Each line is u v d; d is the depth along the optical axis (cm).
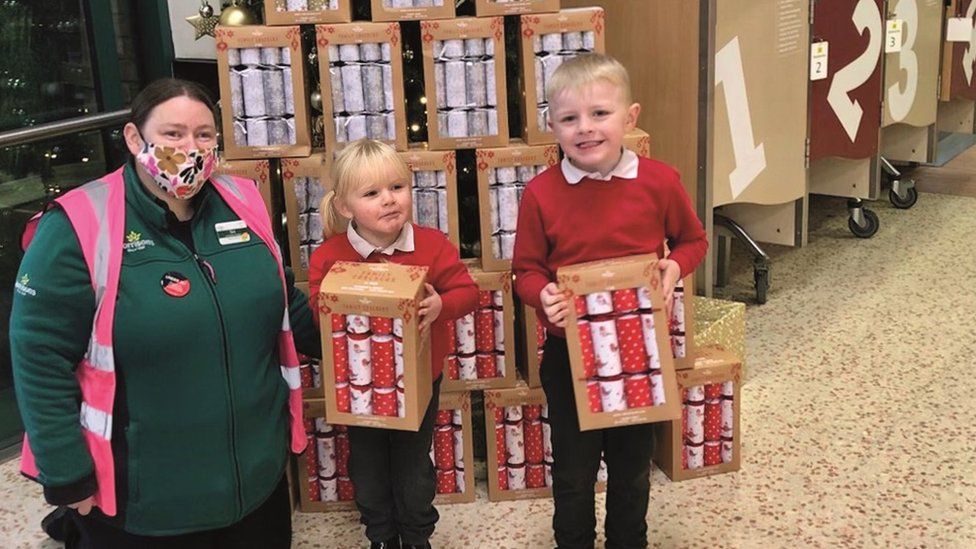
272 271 178
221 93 231
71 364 163
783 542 232
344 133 235
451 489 258
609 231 197
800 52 361
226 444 172
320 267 213
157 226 166
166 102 162
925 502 246
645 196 198
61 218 161
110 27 339
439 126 236
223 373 170
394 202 203
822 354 340
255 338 175
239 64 230
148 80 355
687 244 207
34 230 168
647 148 237
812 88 393
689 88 311
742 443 280
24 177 320
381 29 230
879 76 426
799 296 400
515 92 259
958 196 539
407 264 212
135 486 168
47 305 158
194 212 172
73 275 159
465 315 228
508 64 258
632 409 193
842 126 416
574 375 191
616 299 190
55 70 328
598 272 189
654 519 245
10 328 162
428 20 231
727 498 253
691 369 256
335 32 229
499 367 250
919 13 473
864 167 455
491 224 242
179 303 164
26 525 255
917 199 536
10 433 308
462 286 216
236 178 184
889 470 262
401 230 213
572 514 214
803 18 358
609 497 218
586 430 196
